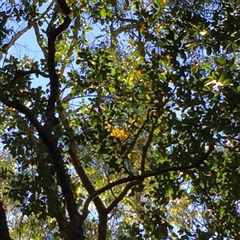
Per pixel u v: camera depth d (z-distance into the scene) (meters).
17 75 5.99
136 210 6.94
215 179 5.56
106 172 7.52
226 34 5.04
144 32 5.78
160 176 5.67
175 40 5.16
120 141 5.59
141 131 6.09
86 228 7.32
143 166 5.75
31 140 6.03
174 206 7.04
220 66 5.19
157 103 5.70
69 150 6.49
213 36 5.08
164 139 5.85
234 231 5.60
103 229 5.45
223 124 4.84
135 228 5.70
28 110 5.20
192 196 5.80
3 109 6.71
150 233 5.69
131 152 6.07
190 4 5.49
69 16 5.96
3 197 7.21
